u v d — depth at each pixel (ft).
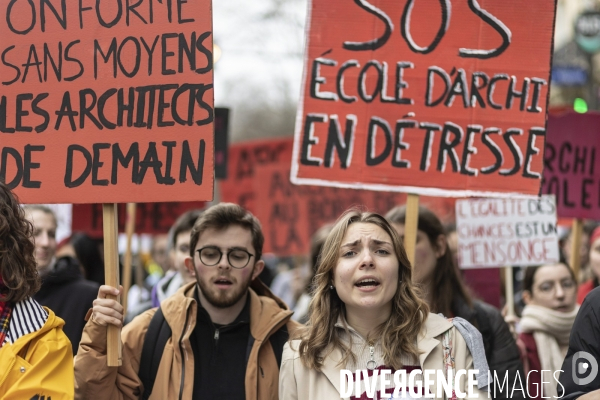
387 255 10.37
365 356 10.32
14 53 12.10
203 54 11.75
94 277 18.88
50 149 11.87
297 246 29.17
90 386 10.72
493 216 18.85
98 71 11.93
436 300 14.15
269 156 31.68
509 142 12.91
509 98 12.96
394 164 12.96
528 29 12.97
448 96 13.00
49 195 11.80
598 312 10.15
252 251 11.89
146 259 41.60
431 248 14.16
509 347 13.64
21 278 9.41
